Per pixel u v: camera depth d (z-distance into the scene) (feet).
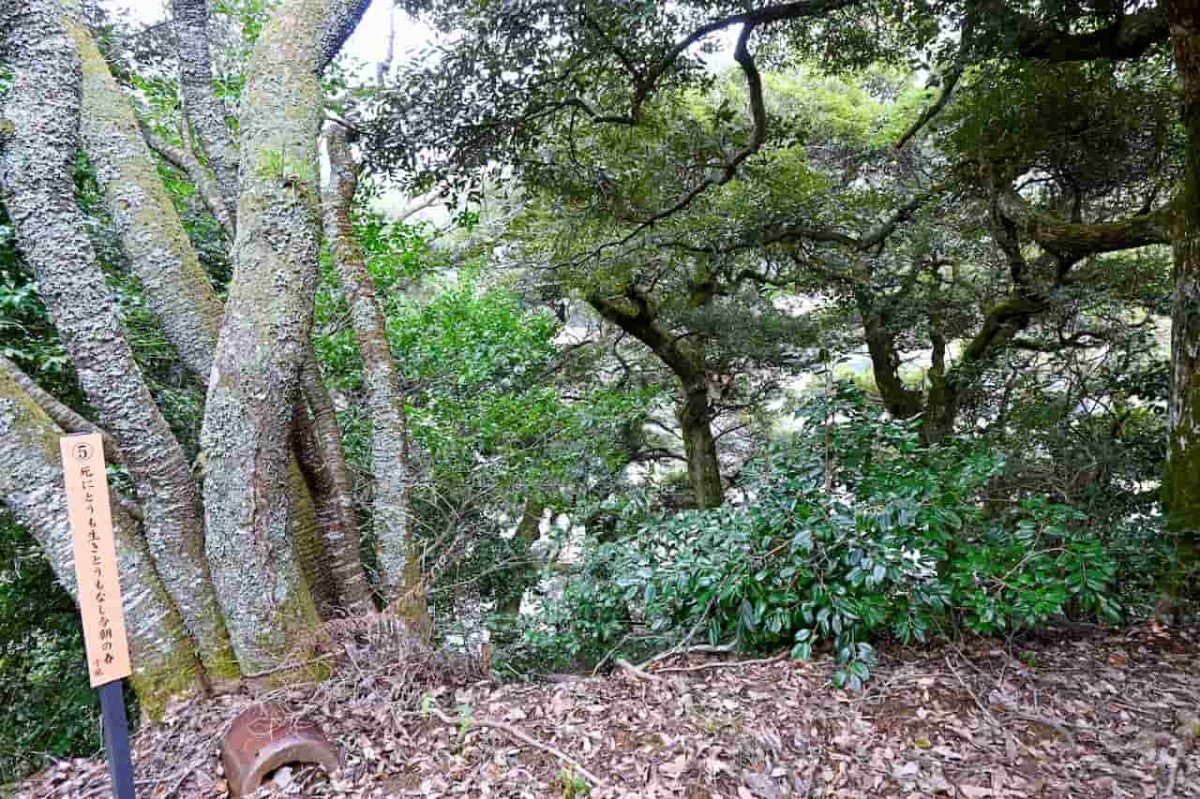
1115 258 25.32
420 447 17.65
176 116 18.22
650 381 36.52
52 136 8.80
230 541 9.45
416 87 15.30
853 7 18.75
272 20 10.59
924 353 43.57
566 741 8.62
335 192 13.14
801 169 25.76
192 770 8.13
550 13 14.19
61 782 8.70
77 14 10.89
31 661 16.34
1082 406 20.13
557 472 19.97
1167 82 19.33
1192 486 12.32
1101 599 10.21
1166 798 7.44
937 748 8.47
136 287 14.55
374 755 8.21
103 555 6.77
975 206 26.02
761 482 12.25
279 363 9.70
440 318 22.74
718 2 16.38
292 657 9.70
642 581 11.64
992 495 15.64
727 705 9.42
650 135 21.40
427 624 11.96
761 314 32.22
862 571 9.98
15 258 12.56
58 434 9.16
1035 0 17.33
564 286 28.50
